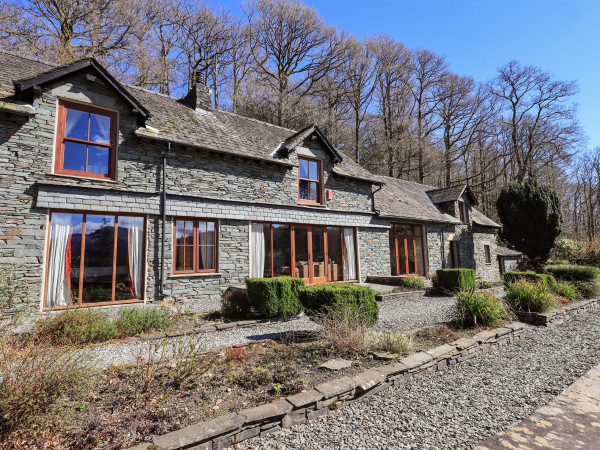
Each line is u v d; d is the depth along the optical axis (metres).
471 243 19.62
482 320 6.95
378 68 29.11
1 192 6.85
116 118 8.47
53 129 7.57
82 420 3.01
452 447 2.96
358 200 13.79
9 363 3.06
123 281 8.29
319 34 25.03
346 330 5.17
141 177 8.59
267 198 10.98
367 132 30.56
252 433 3.02
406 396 4.01
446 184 32.41
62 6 15.62
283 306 7.38
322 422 3.36
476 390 4.22
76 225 7.78
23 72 8.66
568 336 7.05
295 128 25.05
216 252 9.84
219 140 10.34
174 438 2.60
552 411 3.69
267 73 25.61
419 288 12.12
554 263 20.73
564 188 34.84
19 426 2.66
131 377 3.94
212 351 4.83
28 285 6.96
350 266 13.30
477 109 30.97
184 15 21.75
